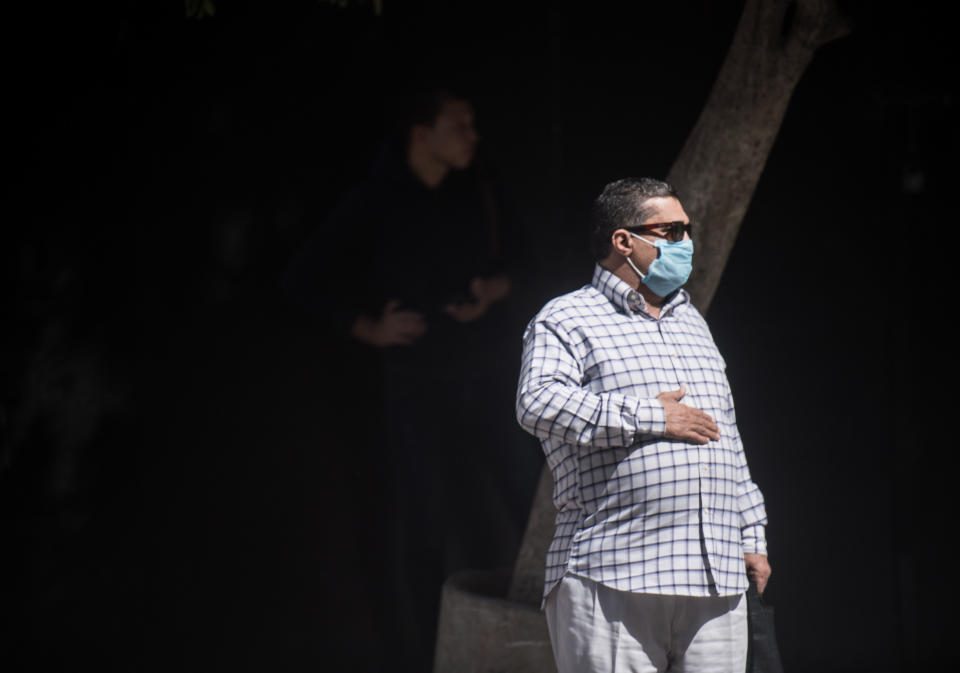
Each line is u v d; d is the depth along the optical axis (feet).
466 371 51.93
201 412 49.44
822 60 50.03
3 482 47.80
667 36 51.11
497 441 52.29
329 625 50.44
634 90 51.34
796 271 50.67
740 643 29.48
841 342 50.80
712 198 37.19
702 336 31.27
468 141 51.21
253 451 49.96
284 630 50.08
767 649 31.37
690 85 51.03
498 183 51.70
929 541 50.93
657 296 31.22
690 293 37.88
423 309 51.39
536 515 40.34
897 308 50.44
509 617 38.68
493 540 52.13
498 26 51.24
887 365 50.67
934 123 49.98
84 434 48.52
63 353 48.29
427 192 51.24
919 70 49.85
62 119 48.01
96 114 48.29
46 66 47.83
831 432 50.93
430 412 51.65
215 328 49.55
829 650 51.06
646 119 51.29
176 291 49.19
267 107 49.78
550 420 28.53
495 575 44.16
